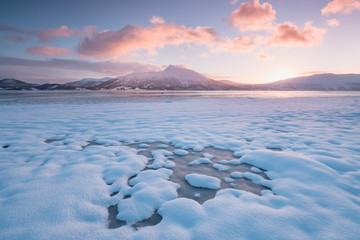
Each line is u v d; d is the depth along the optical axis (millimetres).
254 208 2176
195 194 2670
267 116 10492
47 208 2236
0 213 2133
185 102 22734
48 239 1781
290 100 25656
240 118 9844
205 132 6672
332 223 1936
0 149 4762
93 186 2801
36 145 5129
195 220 2047
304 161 3404
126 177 3199
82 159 4027
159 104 19625
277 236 1791
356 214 2049
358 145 4812
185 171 3508
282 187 2766
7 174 3197
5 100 25266
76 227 1950
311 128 7137
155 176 3195
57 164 3750
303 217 2035
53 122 8719
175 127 7598
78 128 7434
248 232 1843
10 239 1777
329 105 17156
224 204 2295
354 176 2982
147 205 2359
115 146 5125
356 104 18000
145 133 6605
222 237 1798
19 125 7941
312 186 2709
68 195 2535
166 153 4531
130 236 1843
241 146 5027
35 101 23609
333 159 3617
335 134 6086
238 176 3279
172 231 1886
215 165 3771
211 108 15312
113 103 20922
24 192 2594
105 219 2121
